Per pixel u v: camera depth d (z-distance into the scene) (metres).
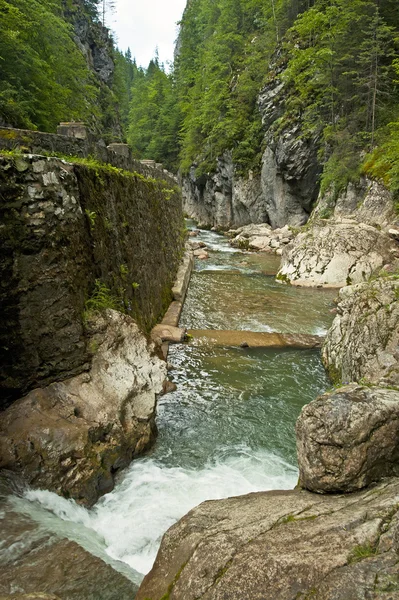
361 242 16.66
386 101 22.91
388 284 7.49
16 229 4.49
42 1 20.42
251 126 34.59
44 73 17.70
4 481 4.06
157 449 5.73
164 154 56.19
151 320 9.94
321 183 24.45
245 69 36.78
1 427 4.40
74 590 3.04
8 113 14.51
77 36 42.78
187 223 48.22
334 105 24.59
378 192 18.67
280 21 34.38
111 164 8.34
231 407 7.07
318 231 17.92
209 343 9.85
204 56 46.16
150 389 5.66
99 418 4.85
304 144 26.78
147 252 9.92
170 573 2.86
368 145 21.55
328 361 8.54
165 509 4.47
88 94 30.89
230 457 5.69
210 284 16.81
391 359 6.07
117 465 4.95
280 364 8.84
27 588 2.98
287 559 2.51
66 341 5.03
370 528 2.67
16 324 4.62
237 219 37.91
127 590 3.14
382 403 3.75
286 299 14.42
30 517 3.76
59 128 7.02
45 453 4.26
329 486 3.52
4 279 4.45
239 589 2.42
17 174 4.50
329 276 16.44
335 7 22.78
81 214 5.50
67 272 5.04
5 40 14.80
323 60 23.86
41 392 4.77
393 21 23.25
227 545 2.79
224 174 37.84
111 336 5.59
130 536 4.05
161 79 60.69
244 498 3.74
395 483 3.39
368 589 2.20
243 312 12.81
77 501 4.27
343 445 3.55
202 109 40.78
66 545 3.48
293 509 3.21
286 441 6.14
